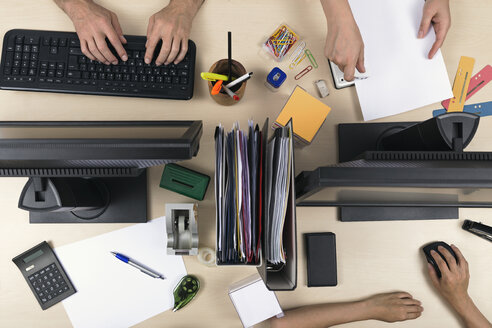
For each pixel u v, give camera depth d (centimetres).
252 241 60
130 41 82
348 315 86
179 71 83
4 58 80
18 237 85
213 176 88
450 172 46
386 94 87
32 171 54
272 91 89
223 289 88
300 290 89
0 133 60
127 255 87
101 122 74
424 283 90
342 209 87
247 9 89
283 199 58
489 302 89
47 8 86
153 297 87
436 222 90
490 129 89
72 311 85
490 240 87
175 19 82
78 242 86
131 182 86
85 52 80
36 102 85
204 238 88
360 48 80
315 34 90
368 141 87
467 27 91
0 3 85
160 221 87
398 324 90
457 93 89
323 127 89
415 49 87
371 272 89
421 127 61
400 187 47
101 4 87
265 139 56
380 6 87
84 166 54
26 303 85
